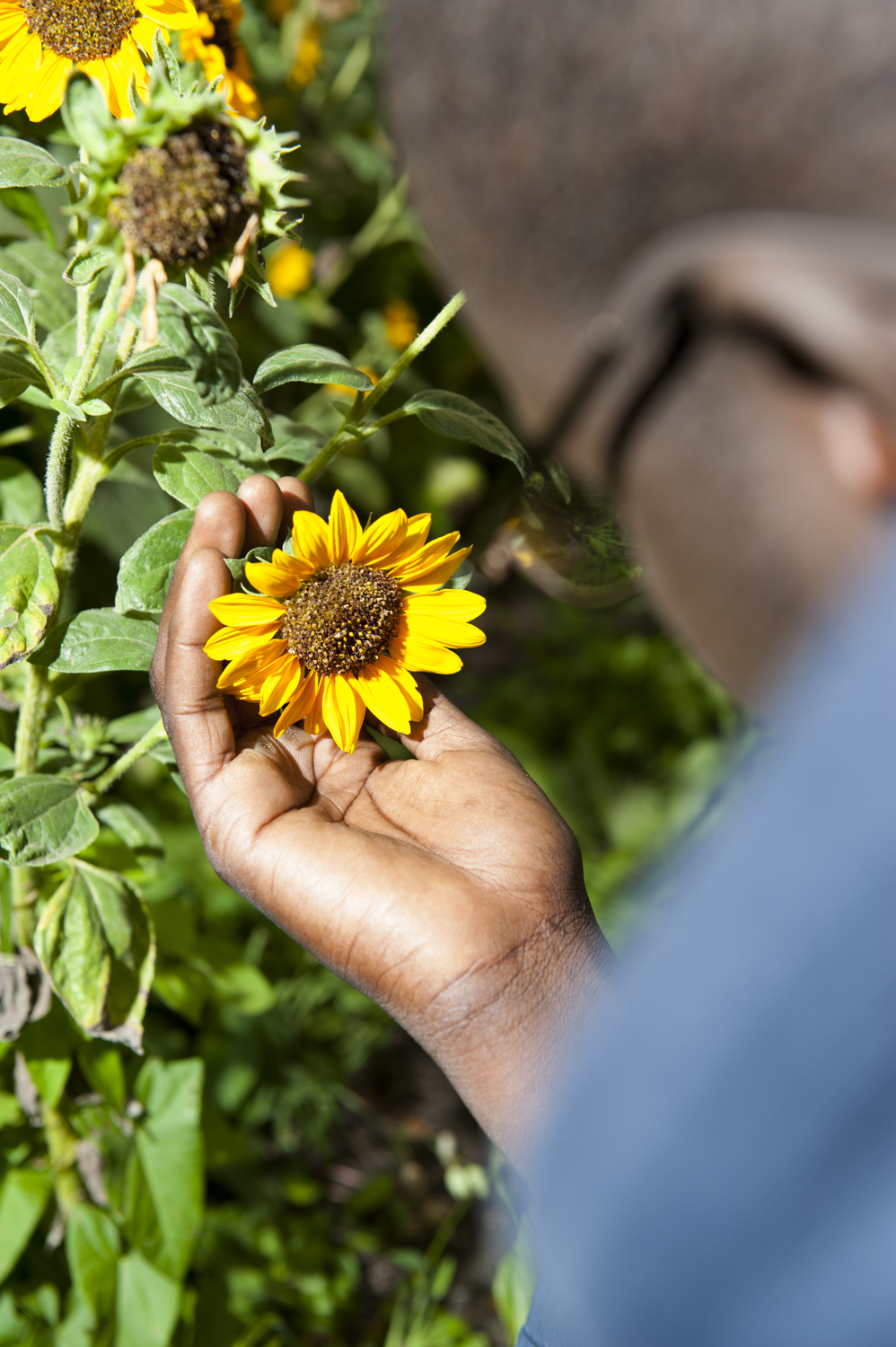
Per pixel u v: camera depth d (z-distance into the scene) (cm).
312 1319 113
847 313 40
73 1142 86
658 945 38
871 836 34
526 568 63
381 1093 147
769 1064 34
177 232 61
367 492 147
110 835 82
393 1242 129
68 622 71
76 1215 86
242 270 63
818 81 41
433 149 49
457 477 176
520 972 62
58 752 79
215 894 132
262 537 67
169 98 61
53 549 72
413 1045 155
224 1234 113
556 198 46
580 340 48
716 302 43
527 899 63
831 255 41
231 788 65
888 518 42
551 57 44
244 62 84
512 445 71
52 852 72
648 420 48
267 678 68
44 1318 91
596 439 50
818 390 42
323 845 63
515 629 225
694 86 42
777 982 34
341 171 144
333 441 73
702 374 45
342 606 68
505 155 47
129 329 68
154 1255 85
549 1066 60
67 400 69
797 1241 33
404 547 69
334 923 63
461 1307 124
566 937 63
